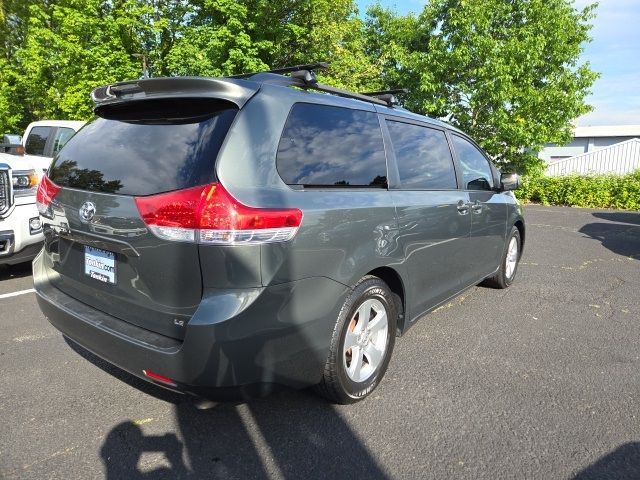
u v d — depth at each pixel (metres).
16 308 4.38
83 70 15.25
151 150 2.29
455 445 2.45
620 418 2.72
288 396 2.90
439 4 15.83
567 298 5.03
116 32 15.70
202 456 2.33
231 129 2.14
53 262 2.87
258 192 2.12
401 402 2.85
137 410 2.71
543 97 15.06
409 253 3.09
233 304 2.03
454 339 3.84
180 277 2.09
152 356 2.13
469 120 15.45
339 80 15.48
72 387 2.95
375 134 3.01
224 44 14.19
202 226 2.00
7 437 2.44
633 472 2.27
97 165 2.48
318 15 14.93
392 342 3.01
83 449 2.36
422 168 3.45
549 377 3.21
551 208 15.33
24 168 5.02
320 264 2.34
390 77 17.20
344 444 2.44
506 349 3.66
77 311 2.56
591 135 37.41
